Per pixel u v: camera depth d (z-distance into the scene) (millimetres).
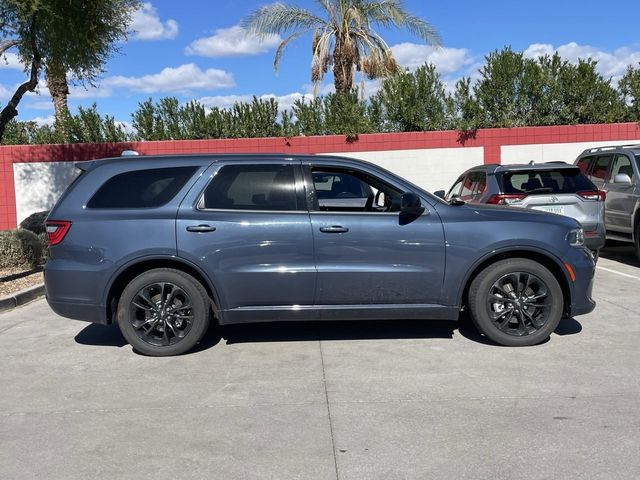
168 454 3736
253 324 6820
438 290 5629
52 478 3465
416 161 16922
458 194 10469
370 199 5879
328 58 21188
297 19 20656
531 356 5469
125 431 4078
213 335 6402
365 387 4793
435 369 5176
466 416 4195
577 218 8523
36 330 6848
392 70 20781
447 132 16828
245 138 16953
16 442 3934
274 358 5586
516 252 5754
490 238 5578
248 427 4102
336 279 5562
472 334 6230
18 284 9289
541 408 4305
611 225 11031
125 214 5590
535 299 5711
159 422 4211
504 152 16828
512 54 17219
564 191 8609
